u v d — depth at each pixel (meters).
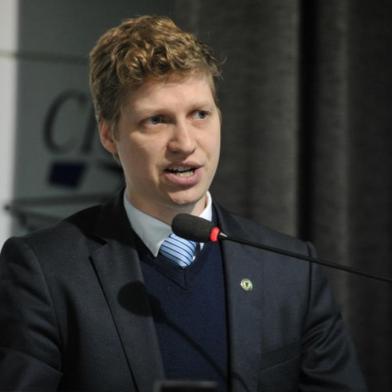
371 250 7.90
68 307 4.29
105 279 4.34
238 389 4.25
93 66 4.36
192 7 7.71
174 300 4.36
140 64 4.03
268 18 7.70
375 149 7.83
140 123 4.12
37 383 4.06
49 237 4.54
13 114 8.70
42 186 9.00
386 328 7.97
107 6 9.11
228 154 7.88
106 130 4.47
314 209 7.98
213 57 4.26
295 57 7.70
